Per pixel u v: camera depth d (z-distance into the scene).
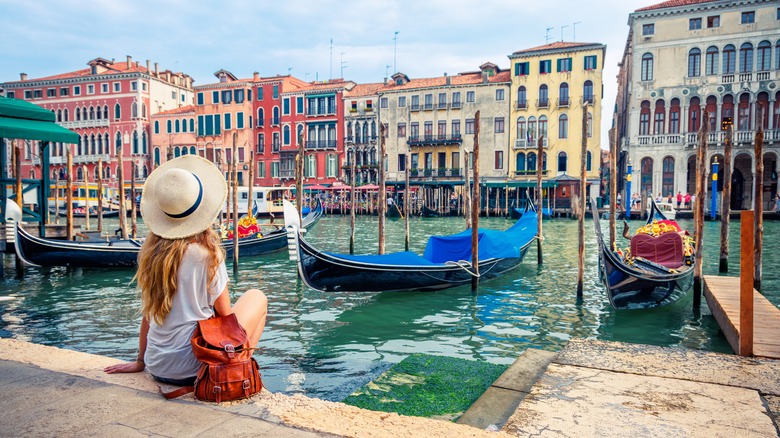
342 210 45.59
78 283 12.50
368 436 2.34
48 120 12.73
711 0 36.56
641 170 39.00
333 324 8.80
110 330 8.29
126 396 2.73
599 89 41.97
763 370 3.99
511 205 42.66
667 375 3.88
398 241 24.14
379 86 50.91
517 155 44.72
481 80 46.47
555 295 11.20
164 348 2.76
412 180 47.50
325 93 50.53
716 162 32.09
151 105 54.56
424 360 5.31
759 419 3.08
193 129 53.75
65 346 7.43
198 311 2.75
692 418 3.10
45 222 14.29
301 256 10.00
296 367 6.49
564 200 42.91
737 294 8.49
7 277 13.38
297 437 2.30
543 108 43.56
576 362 4.20
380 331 8.38
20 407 2.58
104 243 14.33
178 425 2.40
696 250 9.58
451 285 11.80
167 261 2.68
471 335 8.15
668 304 10.21
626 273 9.24
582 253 10.35
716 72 37.06
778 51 35.62
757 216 10.46
